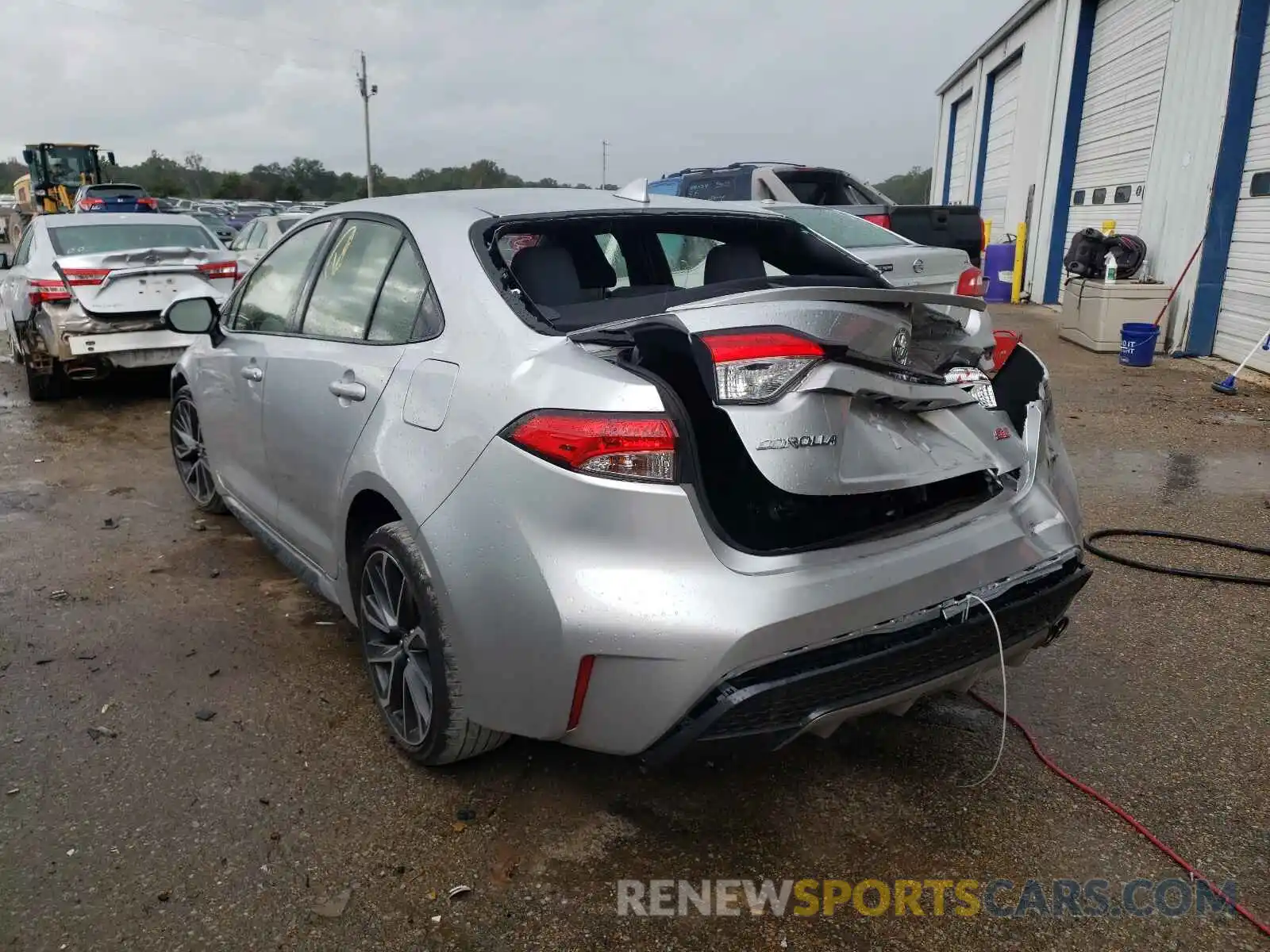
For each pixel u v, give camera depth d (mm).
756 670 2123
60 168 32625
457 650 2445
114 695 3209
